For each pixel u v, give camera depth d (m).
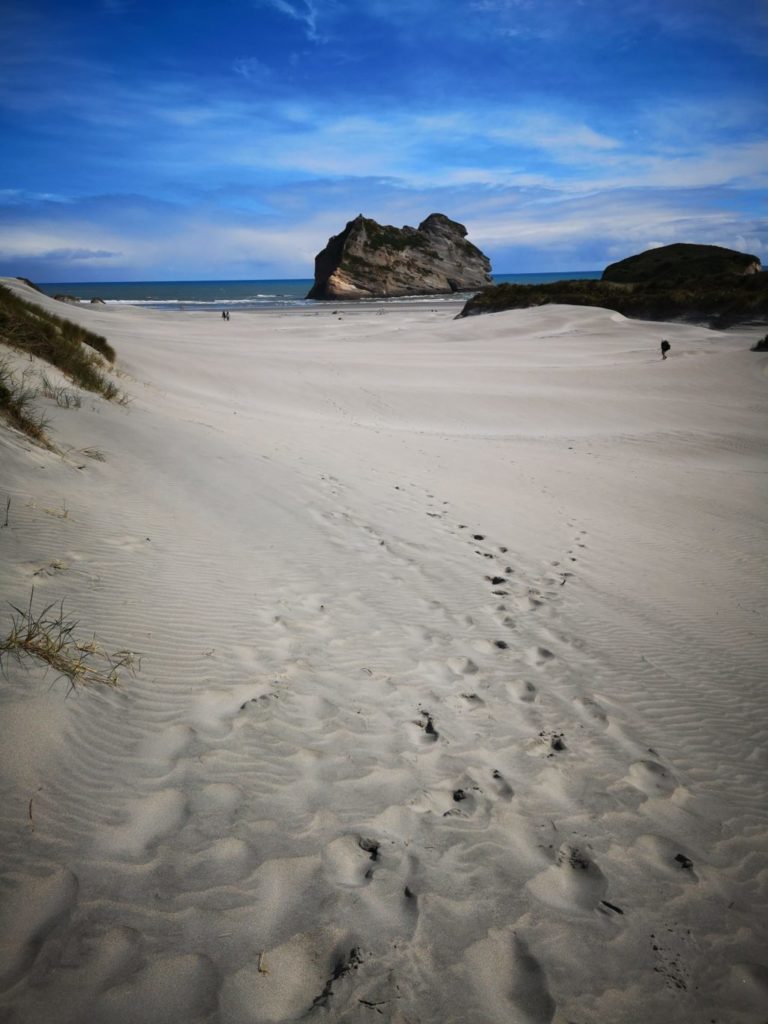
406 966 2.14
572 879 2.68
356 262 134.62
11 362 9.80
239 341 39.25
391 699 3.95
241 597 4.95
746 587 7.80
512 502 10.54
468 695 4.19
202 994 1.92
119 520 5.73
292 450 11.80
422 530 8.02
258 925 2.19
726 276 63.81
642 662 5.20
